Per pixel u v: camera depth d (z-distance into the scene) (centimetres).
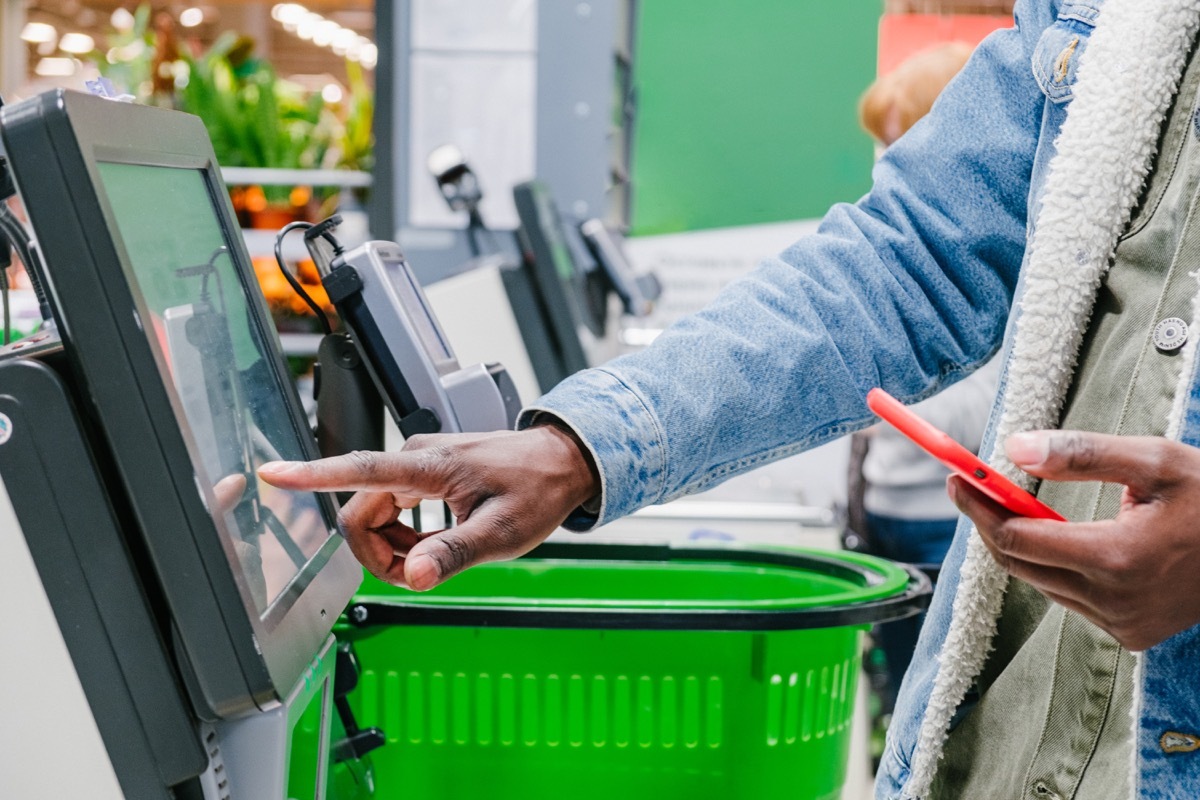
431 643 107
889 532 280
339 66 1087
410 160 296
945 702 81
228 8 883
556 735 108
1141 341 72
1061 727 74
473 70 298
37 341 71
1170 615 56
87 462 61
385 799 109
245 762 67
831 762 115
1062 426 78
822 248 88
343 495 100
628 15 387
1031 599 79
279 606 69
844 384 85
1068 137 75
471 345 211
